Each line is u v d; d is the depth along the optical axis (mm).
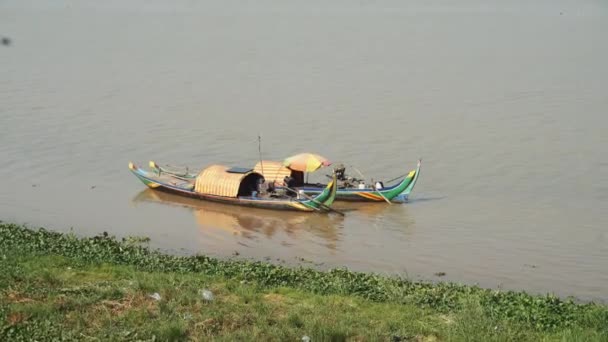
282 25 95188
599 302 23969
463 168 39562
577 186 36750
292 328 18438
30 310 18656
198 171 39438
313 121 48562
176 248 29188
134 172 37594
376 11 110438
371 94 56062
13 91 57875
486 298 21234
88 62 70312
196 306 19656
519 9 111000
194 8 115875
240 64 68375
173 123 48531
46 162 40906
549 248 29203
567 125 47188
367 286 22547
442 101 53719
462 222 32406
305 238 30828
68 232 30703
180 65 68375
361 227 32250
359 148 43000
